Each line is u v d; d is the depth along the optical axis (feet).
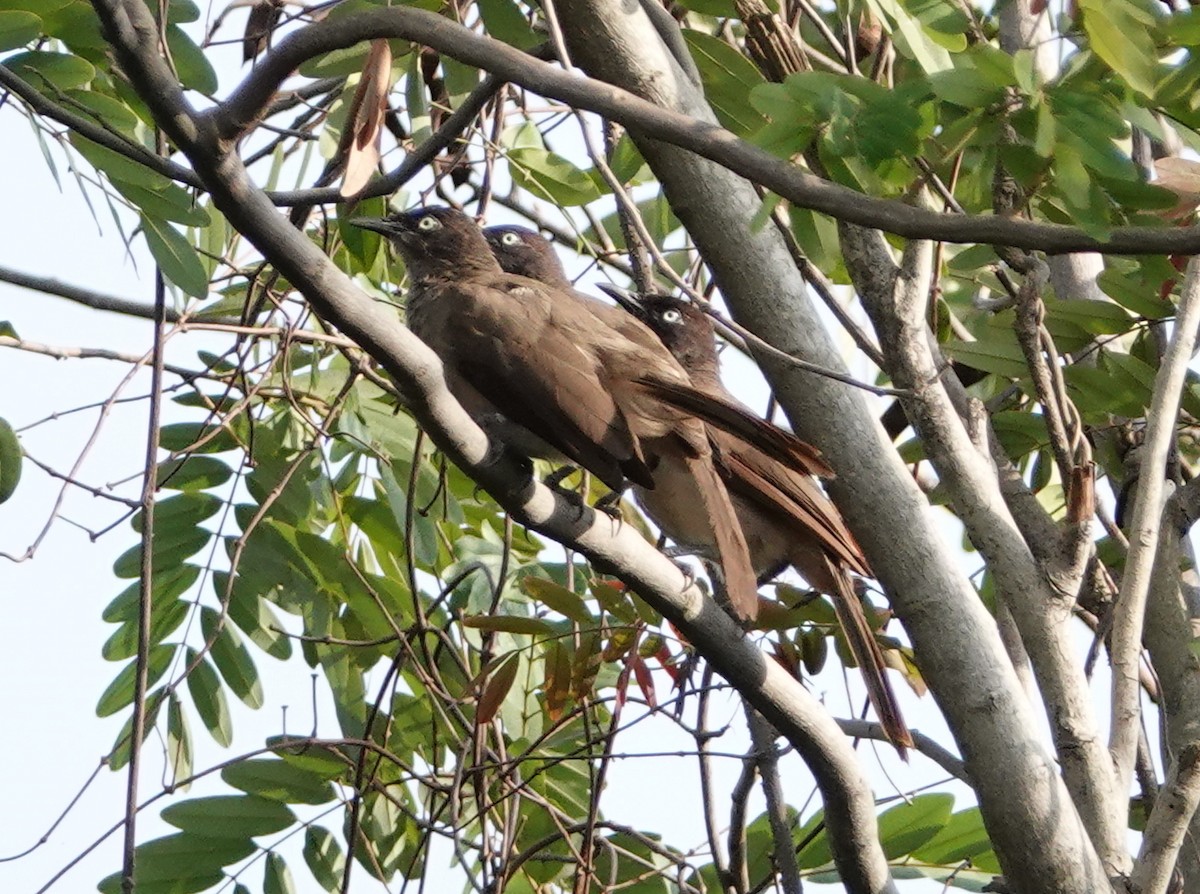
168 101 22.50
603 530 27.99
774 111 25.02
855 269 32.24
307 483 39.27
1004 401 40.68
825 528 36.58
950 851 37.24
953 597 30.94
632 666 33.81
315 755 37.99
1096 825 30.60
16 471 32.09
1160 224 24.95
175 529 38.58
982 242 23.80
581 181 40.73
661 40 33.71
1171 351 31.40
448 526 43.19
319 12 38.42
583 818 39.78
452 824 34.17
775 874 35.12
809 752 29.71
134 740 30.96
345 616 39.34
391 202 41.01
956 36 27.71
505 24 36.29
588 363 32.30
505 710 39.78
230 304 42.83
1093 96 24.36
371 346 24.84
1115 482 40.78
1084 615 36.01
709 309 27.37
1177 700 34.40
